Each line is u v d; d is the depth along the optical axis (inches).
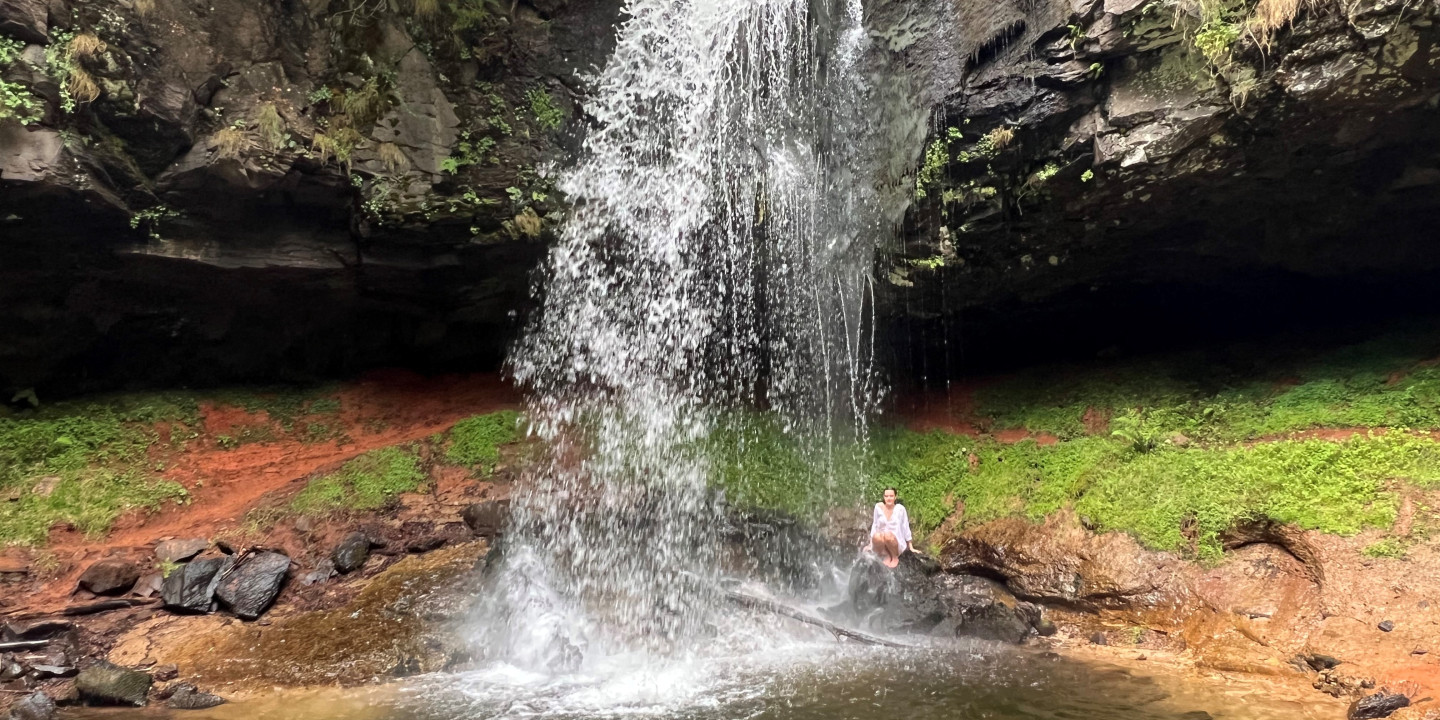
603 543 359.6
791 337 399.5
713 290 404.2
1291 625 235.8
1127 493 304.8
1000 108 302.5
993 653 254.5
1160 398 348.8
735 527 371.2
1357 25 220.1
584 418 441.7
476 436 428.1
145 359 406.9
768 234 385.1
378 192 357.7
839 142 365.4
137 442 378.9
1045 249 341.7
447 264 405.4
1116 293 382.3
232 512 356.2
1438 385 279.4
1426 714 181.0
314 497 360.8
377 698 225.3
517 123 394.0
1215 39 244.4
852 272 366.3
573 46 406.6
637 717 206.7
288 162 335.0
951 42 320.2
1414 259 320.8
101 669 235.5
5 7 266.5
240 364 436.5
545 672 246.7
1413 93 233.5
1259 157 271.0
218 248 356.2
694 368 421.4
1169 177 281.4
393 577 320.8
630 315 425.1
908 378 430.3
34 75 274.2
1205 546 271.6
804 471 398.9
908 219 339.9
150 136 309.3
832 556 354.3
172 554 313.3
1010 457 360.5
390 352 481.7
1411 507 244.8
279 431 423.2
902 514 312.8
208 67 318.0
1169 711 198.1
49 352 373.7
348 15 354.9
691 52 396.2
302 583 310.7
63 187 292.0
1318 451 276.5
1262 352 355.6
